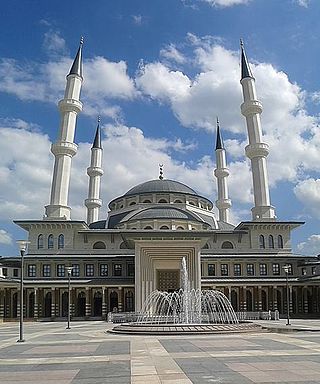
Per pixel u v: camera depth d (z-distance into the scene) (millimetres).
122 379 17406
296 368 19219
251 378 17000
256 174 95188
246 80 98938
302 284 83688
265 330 42781
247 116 98000
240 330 40188
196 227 92875
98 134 118625
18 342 35000
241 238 94125
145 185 106312
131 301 86125
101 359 23344
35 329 54062
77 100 96125
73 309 84750
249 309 88188
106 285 81938
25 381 17406
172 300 76125
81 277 88188
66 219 91688
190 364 20781
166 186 104750
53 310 82438
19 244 37312
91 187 115188
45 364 22000
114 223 100562
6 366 21547
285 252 93000
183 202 103000
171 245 77062
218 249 93688
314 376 17312
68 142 93438
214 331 38938
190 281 76438
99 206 115562
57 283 82062
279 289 88000
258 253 92625
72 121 95125
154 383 16453
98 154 116875
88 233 92062
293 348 27031
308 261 91188
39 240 91312
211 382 16359
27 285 81875
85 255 89000
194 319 62625
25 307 84375
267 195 94625
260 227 93625
